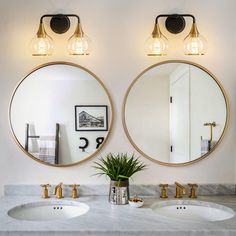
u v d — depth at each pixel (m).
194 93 2.20
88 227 1.55
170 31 2.17
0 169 2.19
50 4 2.20
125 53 2.20
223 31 2.21
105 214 1.75
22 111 2.19
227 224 1.60
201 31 2.21
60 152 2.18
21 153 2.20
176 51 2.21
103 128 2.19
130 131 2.19
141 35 2.20
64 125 2.19
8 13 2.20
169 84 2.19
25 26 2.20
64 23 2.16
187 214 2.01
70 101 2.20
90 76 2.20
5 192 2.17
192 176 2.20
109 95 2.19
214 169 2.21
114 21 2.20
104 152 2.19
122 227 1.55
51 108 2.19
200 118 2.20
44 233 1.51
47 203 2.03
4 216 1.72
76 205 2.02
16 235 1.52
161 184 2.14
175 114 2.19
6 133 2.20
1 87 2.20
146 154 2.18
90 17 2.20
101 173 2.19
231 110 2.21
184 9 2.21
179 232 1.52
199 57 2.21
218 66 2.21
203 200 2.04
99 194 2.17
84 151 2.19
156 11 2.20
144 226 1.57
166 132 2.19
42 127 2.19
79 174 2.19
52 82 2.19
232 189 2.18
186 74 2.20
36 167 2.19
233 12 2.22
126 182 1.97
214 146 2.20
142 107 2.19
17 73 2.20
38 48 2.10
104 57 2.20
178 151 2.19
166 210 2.01
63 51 2.20
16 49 2.20
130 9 2.20
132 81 2.20
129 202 1.91
